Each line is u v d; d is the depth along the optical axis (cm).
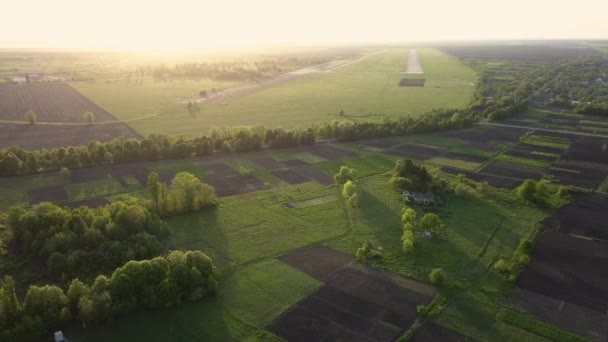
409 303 6688
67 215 8344
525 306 6662
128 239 8075
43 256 7644
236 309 6500
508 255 8138
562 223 9425
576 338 6003
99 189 11038
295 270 7538
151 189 9450
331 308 6544
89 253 7562
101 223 8281
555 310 6588
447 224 9356
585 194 10994
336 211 9969
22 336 5647
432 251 8238
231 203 10281
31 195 10575
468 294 6938
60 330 5931
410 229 8856
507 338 5988
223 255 7994
